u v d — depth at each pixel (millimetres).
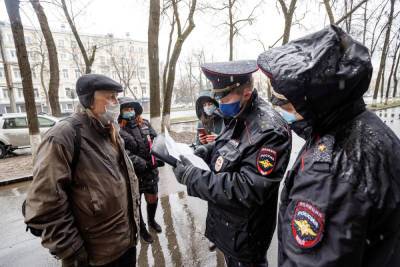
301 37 854
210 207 1604
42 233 1268
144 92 47844
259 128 1311
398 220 679
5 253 2719
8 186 5121
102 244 1441
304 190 742
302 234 713
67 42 40125
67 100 41750
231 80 1391
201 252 2598
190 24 10359
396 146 721
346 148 709
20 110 38781
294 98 766
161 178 5117
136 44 45938
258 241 1441
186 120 17438
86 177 1362
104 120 1506
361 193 644
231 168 1377
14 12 4992
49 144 1254
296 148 6949
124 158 1667
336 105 748
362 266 690
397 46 20938
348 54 708
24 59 5238
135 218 1699
